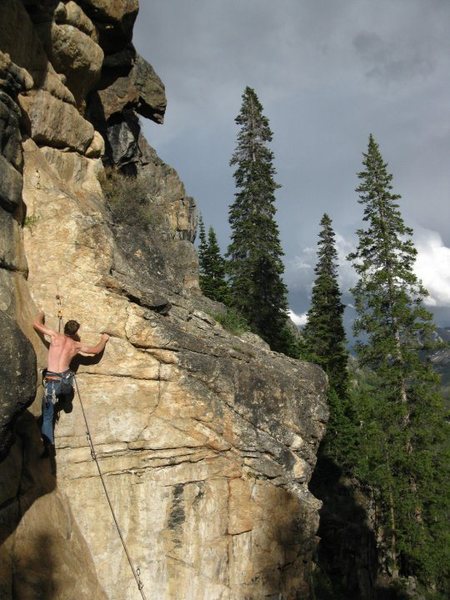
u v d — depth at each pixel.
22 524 7.35
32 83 9.12
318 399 11.36
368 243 29.06
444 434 25.47
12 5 9.47
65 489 8.52
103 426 8.91
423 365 26.75
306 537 9.94
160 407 9.23
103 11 12.16
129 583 8.54
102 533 8.57
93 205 11.28
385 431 26.36
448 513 24.59
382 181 29.69
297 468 10.23
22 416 8.03
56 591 7.35
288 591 9.70
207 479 9.35
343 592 21.36
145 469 9.02
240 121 38.03
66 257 9.32
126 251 10.98
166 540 8.88
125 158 19.69
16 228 8.82
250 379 10.17
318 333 39.28
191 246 22.38
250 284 34.72
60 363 8.38
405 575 25.02
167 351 9.38
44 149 10.64
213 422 9.49
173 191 32.47
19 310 8.36
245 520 9.45
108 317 9.26
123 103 18.03
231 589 9.10
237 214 36.25
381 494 26.48
